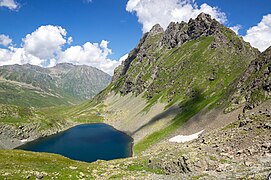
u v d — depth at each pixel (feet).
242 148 175.01
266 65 390.63
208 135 245.04
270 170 126.00
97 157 435.94
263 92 338.34
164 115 555.28
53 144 591.78
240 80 430.20
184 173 164.66
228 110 382.63
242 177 124.57
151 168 191.01
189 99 563.48
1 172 157.38
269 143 166.09
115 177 165.37
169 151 210.38
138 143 476.13
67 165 203.21
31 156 233.35
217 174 144.25
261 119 214.28
